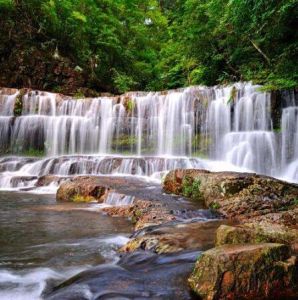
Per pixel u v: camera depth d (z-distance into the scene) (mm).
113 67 26781
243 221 6539
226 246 3938
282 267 3658
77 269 4812
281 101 14289
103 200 9781
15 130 18516
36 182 12945
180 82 24484
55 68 22953
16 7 23219
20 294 4023
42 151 18422
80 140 18406
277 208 7645
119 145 17984
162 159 13984
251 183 8812
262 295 3566
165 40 31766
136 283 3943
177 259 4598
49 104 19094
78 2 25844
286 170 13547
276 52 17312
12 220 7707
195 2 20891
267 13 13289
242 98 15281
